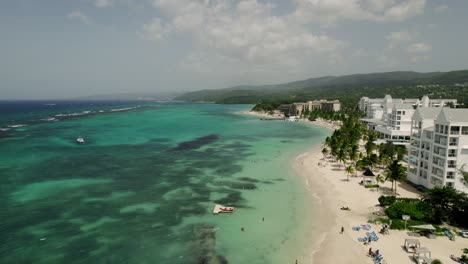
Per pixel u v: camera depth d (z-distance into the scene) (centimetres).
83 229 5288
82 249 4653
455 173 6456
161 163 9988
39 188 7312
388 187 7725
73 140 14262
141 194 7050
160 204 6469
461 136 6344
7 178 8044
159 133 17275
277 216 5947
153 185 7706
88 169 9094
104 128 19262
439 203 5753
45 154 11075
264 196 7038
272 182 8100
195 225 5516
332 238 5072
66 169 9050
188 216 5897
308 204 6569
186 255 4544
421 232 5216
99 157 10725
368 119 19675
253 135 16988
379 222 5622
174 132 17825
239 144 13888
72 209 6119
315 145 13862
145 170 9088
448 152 6450
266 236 5150
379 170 9438
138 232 5216
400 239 5016
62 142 13675
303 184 7956
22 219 5625
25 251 4562
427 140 7231
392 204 5997
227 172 8994
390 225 5456
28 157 10538
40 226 5366
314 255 4566
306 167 9731
